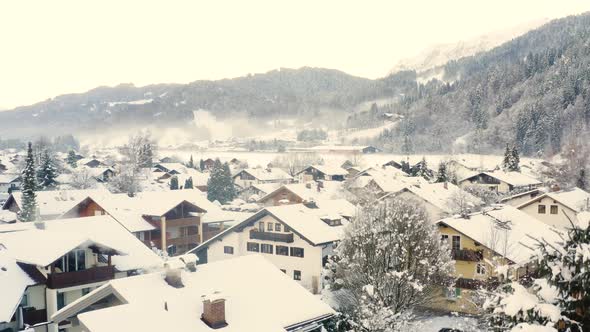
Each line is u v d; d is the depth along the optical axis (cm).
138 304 2409
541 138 19288
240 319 2453
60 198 8169
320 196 9319
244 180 14788
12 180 11825
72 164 14112
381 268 3944
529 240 4759
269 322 2494
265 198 9481
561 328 1492
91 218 4697
